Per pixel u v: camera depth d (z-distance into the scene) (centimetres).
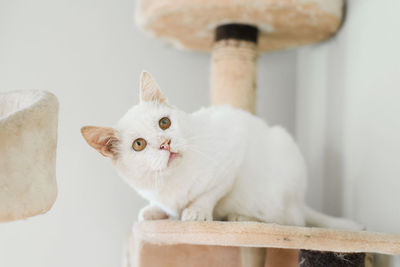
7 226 112
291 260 78
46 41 118
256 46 106
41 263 113
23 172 64
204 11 99
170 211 80
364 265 77
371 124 89
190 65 124
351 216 95
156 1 100
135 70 121
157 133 75
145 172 75
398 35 83
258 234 69
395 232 81
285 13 98
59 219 114
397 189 81
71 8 120
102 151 75
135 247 83
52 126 67
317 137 112
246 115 87
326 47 110
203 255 78
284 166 83
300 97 124
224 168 78
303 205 88
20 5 117
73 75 118
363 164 91
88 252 115
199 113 83
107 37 121
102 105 119
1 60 115
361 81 94
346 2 102
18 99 72
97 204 116
